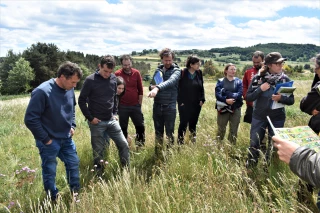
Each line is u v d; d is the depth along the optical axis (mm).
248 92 4238
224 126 5500
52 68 64938
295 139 1786
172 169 3945
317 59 2750
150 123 7949
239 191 2953
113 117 4602
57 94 3477
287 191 2949
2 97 40562
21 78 59250
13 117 10773
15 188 3803
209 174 3389
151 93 4496
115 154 5027
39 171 4445
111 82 4465
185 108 5434
